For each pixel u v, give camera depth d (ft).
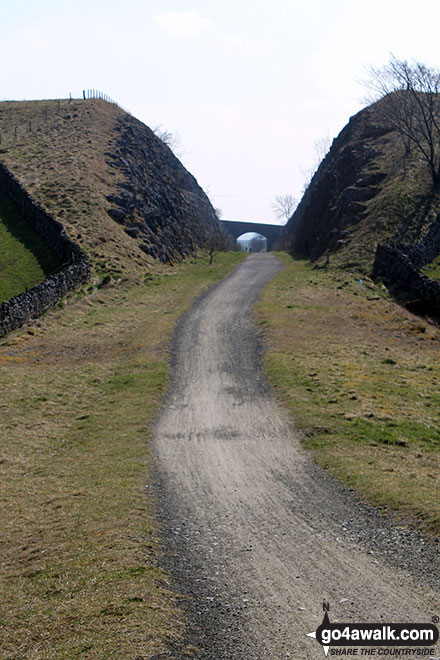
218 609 26.45
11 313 106.93
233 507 40.24
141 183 242.37
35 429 63.67
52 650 23.02
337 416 61.05
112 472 48.78
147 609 25.90
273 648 23.30
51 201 191.83
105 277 150.00
